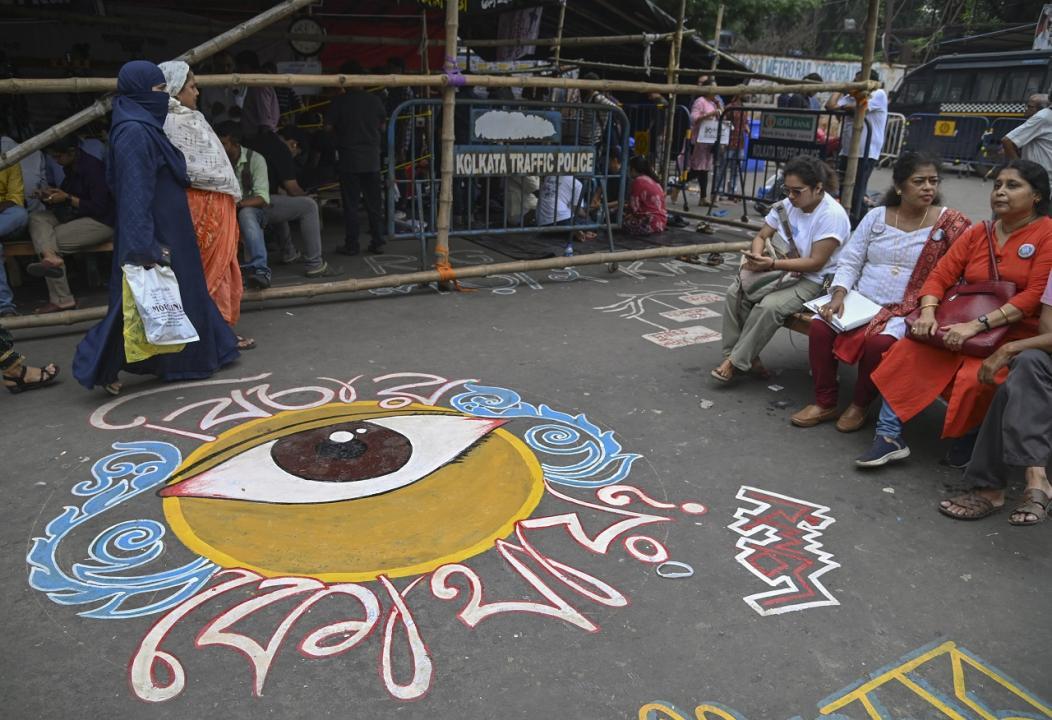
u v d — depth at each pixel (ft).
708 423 13.00
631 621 8.13
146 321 12.05
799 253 14.03
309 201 20.58
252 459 11.07
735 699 7.14
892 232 12.73
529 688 7.17
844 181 24.98
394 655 7.50
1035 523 10.21
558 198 24.30
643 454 11.78
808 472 11.48
